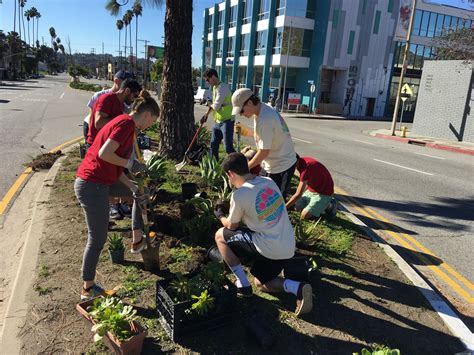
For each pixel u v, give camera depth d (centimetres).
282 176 464
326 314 327
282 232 326
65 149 958
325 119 3256
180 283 292
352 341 296
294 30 3638
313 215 527
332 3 3506
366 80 3825
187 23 754
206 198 504
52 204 528
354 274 399
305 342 291
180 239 434
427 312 343
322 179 519
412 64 4109
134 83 439
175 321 275
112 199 493
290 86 3944
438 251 516
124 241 427
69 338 277
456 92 1861
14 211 553
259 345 280
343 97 3772
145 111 334
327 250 450
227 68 4853
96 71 14175
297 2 3581
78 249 403
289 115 3322
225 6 4741
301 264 348
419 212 679
